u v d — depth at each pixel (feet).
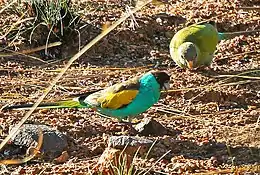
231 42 45.88
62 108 35.40
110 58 43.68
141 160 29.53
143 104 31.01
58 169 29.09
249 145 31.42
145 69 42.24
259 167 29.01
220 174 28.68
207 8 50.83
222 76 40.40
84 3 49.57
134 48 45.01
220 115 35.65
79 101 31.99
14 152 30.68
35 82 39.47
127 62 43.24
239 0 51.75
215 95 37.73
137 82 31.07
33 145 30.60
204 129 33.65
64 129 32.96
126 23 46.73
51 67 42.04
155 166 29.19
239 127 33.86
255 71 40.55
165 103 37.04
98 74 41.04
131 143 29.94
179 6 51.52
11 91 38.17
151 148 30.09
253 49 44.96
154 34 46.96
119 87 31.14
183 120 34.94
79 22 45.75
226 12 50.16
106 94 31.27
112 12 48.73
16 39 43.68
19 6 45.21
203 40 40.73
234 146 31.37
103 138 32.07
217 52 44.86
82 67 42.22
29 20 44.19
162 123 34.37
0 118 33.96
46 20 43.52
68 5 44.88
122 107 31.07
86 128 33.12
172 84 39.45
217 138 32.40
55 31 43.68
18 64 41.91
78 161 30.07
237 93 37.99
